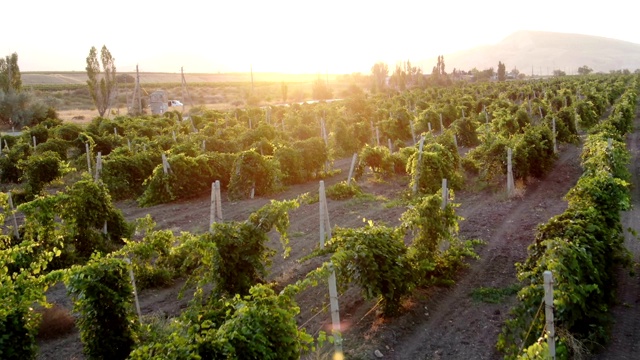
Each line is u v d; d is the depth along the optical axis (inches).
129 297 297.6
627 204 424.5
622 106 1165.1
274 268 463.2
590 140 729.0
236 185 743.7
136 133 1180.5
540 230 362.3
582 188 424.2
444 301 388.5
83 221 455.8
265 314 244.2
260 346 231.3
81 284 279.9
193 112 2048.5
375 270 340.8
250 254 366.9
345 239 354.9
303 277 436.5
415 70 4330.7
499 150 716.7
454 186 720.3
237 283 358.9
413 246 414.6
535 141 766.5
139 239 553.0
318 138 877.8
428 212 408.2
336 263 306.3
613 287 369.1
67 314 374.3
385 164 813.9
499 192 707.4
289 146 860.0
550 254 301.7
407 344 329.1
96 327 285.7
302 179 844.0
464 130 1119.6
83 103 3272.6
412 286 363.6
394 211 641.6
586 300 310.0
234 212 671.8
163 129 1299.2
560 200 660.1
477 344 323.6
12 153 908.6
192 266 454.9
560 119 1017.5
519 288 397.1
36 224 431.5
